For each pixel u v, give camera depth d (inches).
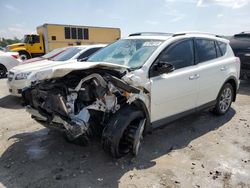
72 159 155.2
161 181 133.9
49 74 143.3
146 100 158.2
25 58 842.2
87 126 136.7
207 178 137.2
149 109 161.6
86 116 136.3
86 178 136.3
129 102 147.7
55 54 357.7
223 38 236.4
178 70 179.8
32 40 848.9
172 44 177.9
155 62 164.4
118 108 148.8
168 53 173.8
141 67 158.9
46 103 144.0
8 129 204.5
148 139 183.0
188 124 213.0
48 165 148.8
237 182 134.0
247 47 348.5
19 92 273.4
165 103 170.7
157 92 163.0
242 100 292.4
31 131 199.0
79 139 146.3
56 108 140.1
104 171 142.6
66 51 347.9
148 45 176.9
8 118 233.1
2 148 170.4
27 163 150.9
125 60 172.2
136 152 152.1
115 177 137.2
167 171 143.2
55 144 174.7
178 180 135.0
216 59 217.2
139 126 150.3
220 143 179.6
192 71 187.6
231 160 156.2
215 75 209.6
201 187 129.6
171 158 157.6
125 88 143.3
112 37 981.8
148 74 159.2
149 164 150.1
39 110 152.5
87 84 141.1
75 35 891.4
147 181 133.8
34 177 137.3
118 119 144.7
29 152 163.8
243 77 353.1
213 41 218.7
